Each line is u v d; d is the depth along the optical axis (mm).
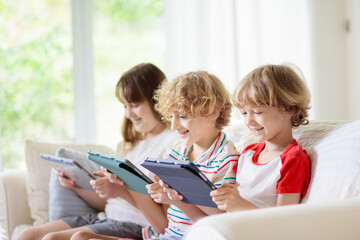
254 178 1207
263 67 1251
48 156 1644
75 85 2830
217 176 1320
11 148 2826
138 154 1751
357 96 2695
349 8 2729
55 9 2861
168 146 1650
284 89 1189
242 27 2832
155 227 1502
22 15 2840
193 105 1350
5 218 1848
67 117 2885
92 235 1339
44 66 2861
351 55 2732
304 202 1130
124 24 2961
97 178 1564
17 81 2838
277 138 1231
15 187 1901
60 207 1773
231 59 2818
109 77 2941
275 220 815
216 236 774
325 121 1326
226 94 1441
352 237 853
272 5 2832
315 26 2746
